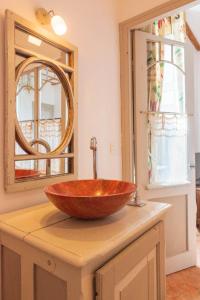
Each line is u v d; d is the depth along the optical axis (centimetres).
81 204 82
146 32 200
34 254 79
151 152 201
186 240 212
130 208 111
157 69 206
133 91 195
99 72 172
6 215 103
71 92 142
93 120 166
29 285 82
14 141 111
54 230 84
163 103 208
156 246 106
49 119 131
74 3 151
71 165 143
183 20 220
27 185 116
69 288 68
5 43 107
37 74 124
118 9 193
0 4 108
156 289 105
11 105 108
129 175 191
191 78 215
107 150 179
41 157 123
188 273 202
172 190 204
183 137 212
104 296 69
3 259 94
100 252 68
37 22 125
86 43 160
